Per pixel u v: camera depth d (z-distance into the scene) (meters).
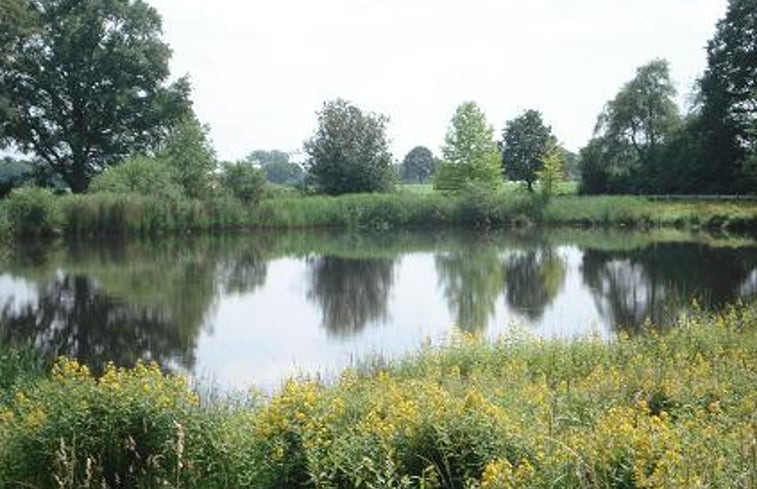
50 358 16.22
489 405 7.06
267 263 34.56
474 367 12.38
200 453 7.25
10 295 24.88
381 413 7.34
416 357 14.27
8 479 6.98
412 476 6.21
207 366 15.88
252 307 23.27
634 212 55.75
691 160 65.19
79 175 58.59
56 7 57.62
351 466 6.27
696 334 13.28
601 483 5.62
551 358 12.79
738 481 5.26
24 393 9.66
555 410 8.16
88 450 7.07
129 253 38.31
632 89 73.94
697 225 52.31
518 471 5.69
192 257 36.88
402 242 45.16
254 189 55.44
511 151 90.44
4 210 44.97
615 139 74.50
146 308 22.84
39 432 7.08
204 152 54.81
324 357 16.66
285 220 54.12
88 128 58.78
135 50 58.00
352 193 63.75
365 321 21.08
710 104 63.00
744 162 57.91
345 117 66.44
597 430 6.46
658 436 6.09
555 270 31.39
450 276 30.11
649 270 30.61
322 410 7.12
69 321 20.70
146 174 50.88
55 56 57.19
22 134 56.56
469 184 59.81
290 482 6.54
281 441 6.68
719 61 62.75
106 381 7.61
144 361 16.27
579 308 22.45
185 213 50.66
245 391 13.33
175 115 60.06
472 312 22.23
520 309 22.61
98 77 57.69
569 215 57.81
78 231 46.81
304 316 21.83
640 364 10.91
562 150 78.50
